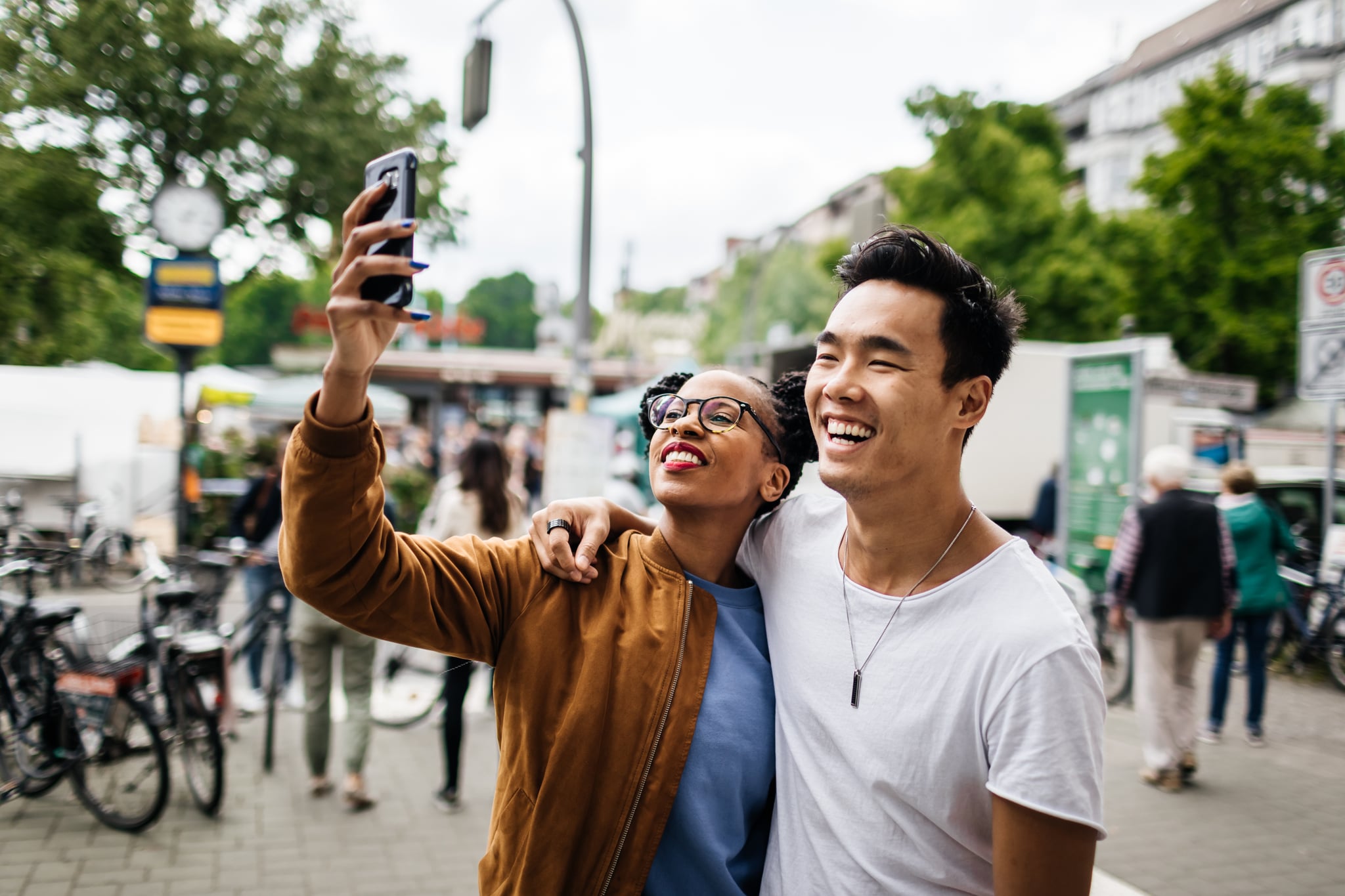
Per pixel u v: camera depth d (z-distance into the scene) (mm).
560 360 30094
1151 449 10812
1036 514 10766
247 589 5887
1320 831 3898
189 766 4504
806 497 1680
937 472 1305
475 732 5844
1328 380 4504
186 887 3717
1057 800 1133
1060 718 1154
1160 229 9102
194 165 15234
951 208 19188
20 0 13422
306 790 4750
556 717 1416
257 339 51312
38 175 13234
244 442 14578
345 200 16312
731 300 44562
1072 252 17797
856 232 5652
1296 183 6391
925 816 1262
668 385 1669
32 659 4527
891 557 1354
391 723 5887
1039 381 12609
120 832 4207
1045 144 19234
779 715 1463
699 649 1480
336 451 1224
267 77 14984
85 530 11156
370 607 1328
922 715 1256
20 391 13062
